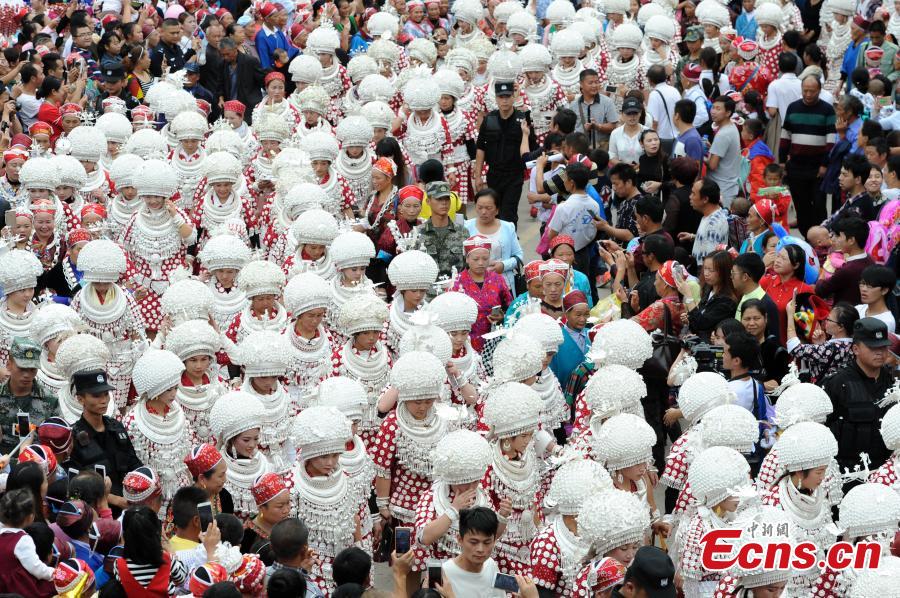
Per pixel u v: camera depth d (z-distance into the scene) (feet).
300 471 81.71
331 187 145.69
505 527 80.33
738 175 161.48
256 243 148.66
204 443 89.25
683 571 77.66
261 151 156.66
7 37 220.64
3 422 93.76
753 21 223.92
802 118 166.81
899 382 92.94
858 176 143.13
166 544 75.41
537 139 175.42
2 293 109.40
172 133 163.43
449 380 97.66
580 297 105.70
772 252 120.06
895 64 188.65
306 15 224.53
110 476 87.25
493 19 238.89
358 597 67.36
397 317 105.81
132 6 228.22
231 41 204.95
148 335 127.34
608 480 75.51
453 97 161.79
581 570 73.20
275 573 68.59
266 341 92.58
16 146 148.77
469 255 115.44
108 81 188.65
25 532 72.23
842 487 93.61
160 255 127.13
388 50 194.29
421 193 129.59
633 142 156.46
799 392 89.04
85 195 148.66
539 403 81.30
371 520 89.81
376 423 92.89
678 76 188.85
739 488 76.54
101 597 69.97
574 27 191.11
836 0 207.51
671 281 109.29
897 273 124.16
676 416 101.14
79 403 94.02
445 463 76.54
